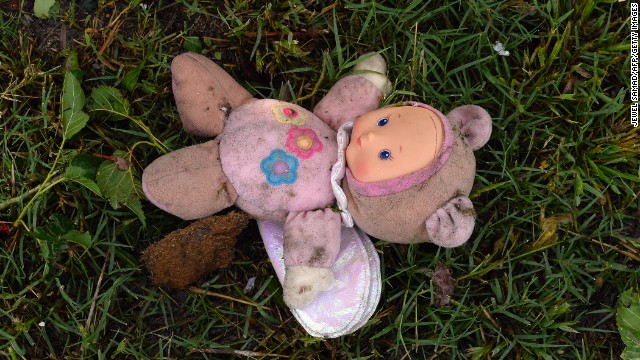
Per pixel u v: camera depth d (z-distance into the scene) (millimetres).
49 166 620
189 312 637
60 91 641
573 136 658
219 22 665
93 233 632
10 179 619
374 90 618
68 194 625
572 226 650
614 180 655
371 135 532
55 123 627
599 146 643
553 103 655
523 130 663
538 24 676
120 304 631
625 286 645
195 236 583
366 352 643
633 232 662
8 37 646
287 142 555
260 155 553
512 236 646
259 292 630
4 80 641
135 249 638
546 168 653
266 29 662
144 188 558
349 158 546
